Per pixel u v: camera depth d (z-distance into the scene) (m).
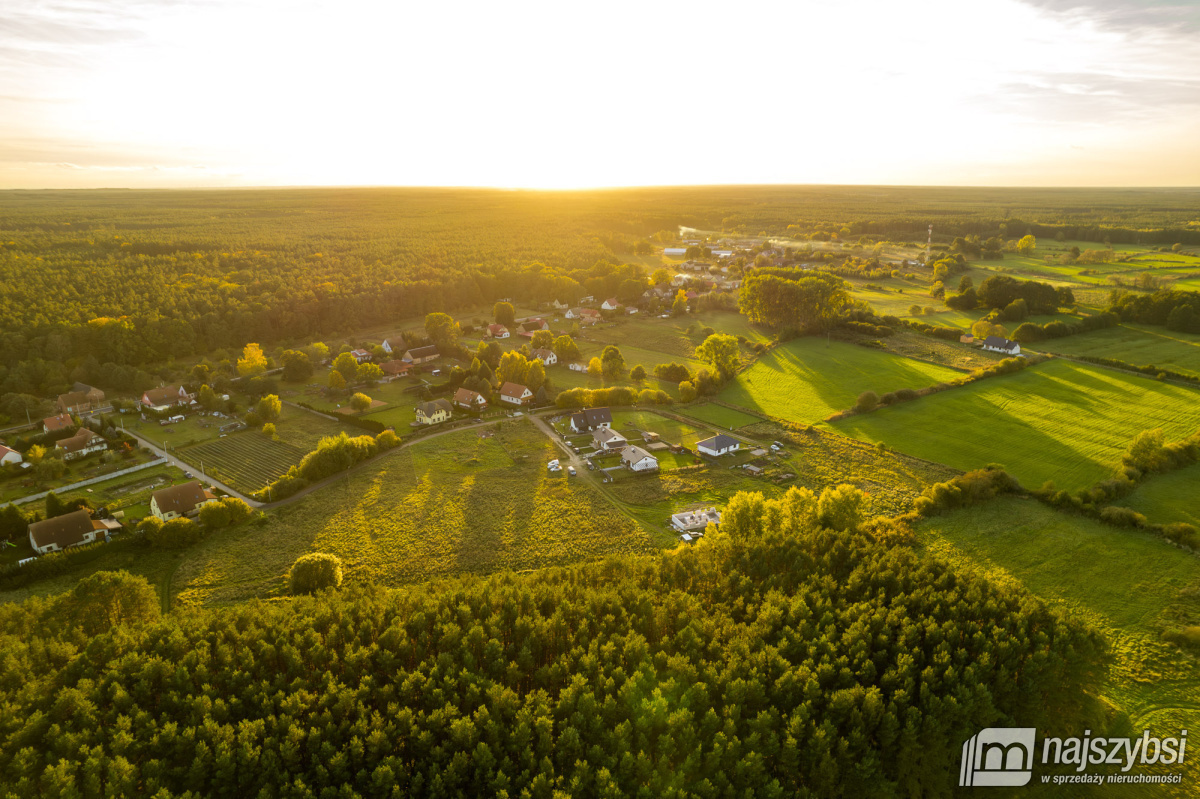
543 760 50.06
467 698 55.56
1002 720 55.34
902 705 54.62
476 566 90.12
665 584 72.81
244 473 117.62
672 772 51.19
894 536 89.50
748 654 59.00
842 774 52.53
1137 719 62.25
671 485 112.50
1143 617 75.75
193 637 62.38
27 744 51.59
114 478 114.88
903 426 134.38
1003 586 68.75
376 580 86.62
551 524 100.62
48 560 86.62
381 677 59.59
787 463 119.12
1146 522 92.56
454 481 114.88
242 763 49.84
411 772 52.00
